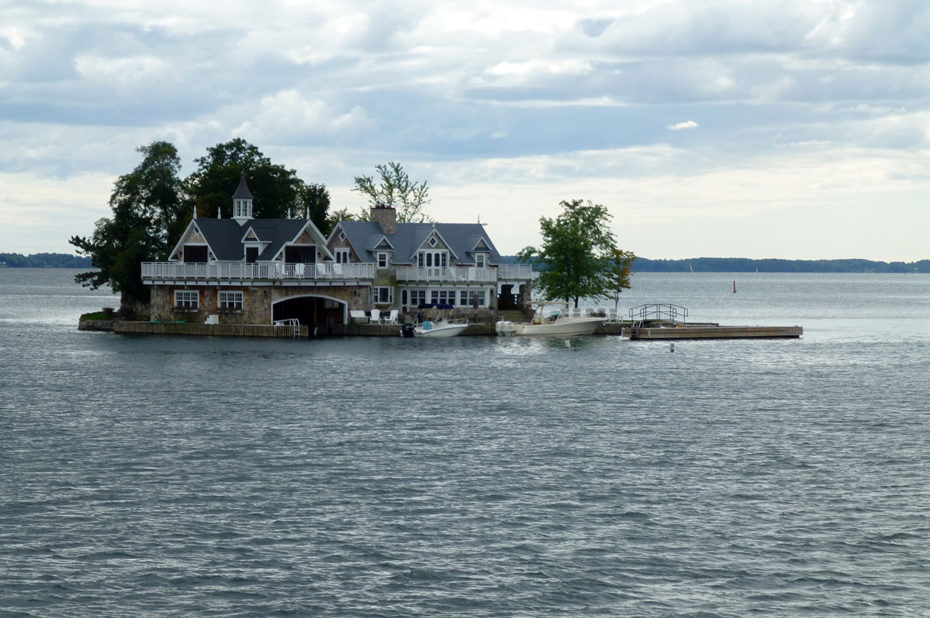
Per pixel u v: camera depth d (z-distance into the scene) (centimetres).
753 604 4169
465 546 4762
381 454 6512
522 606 4147
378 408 8300
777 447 6781
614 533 4938
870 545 4778
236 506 5338
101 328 16700
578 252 16625
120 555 4628
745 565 4547
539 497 5516
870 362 12194
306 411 8144
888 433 7306
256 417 7862
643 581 4378
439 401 8694
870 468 6175
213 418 7812
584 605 4159
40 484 5741
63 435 7119
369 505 5366
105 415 7944
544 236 16938
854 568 4512
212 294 14700
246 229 15162
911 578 4406
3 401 8662
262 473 6019
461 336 15100
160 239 17150
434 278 15688
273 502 5412
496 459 6378
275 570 4475
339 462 6288
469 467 6162
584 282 16988
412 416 7925
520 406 8450
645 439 7038
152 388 9456
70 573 4425
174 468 6128
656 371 10994
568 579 4397
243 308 14575
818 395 9225
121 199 17488
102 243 17500
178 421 7675
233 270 14375
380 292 15575
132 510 5262
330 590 4284
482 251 16325
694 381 10169
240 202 15350
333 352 12656
